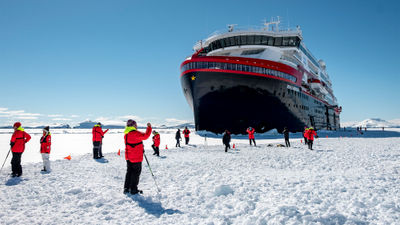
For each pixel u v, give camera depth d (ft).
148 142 87.15
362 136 115.44
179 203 14.56
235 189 17.63
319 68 179.11
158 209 13.53
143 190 17.87
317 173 24.07
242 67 101.81
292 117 122.93
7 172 25.40
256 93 105.50
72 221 11.64
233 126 110.63
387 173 23.31
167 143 80.53
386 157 35.70
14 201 14.82
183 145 69.62
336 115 229.66
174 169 27.14
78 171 25.71
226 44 117.50
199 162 32.83
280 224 10.93
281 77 110.01
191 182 20.33
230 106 107.96
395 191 16.63
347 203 14.20
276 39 114.83
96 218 12.10
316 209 13.09
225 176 22.66
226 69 101.91
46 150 25.55
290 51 121.70
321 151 46.11
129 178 16.90
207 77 104.78
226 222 11.51
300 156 38.73
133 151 16.44
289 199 15.03
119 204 14.39
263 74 103.96
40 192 16.94
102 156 40.22
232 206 14.03
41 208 13.60
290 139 91.97
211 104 110.52
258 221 11.39
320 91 166.91
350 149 49.03
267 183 19.34
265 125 111.14
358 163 30.17
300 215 12.04
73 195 16.16
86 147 73.51
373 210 13.00
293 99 121.08
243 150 51.39
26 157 44.04
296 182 19.83
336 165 28.99
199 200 15.29
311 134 50.24
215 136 107.96
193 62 107.76
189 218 12.14
